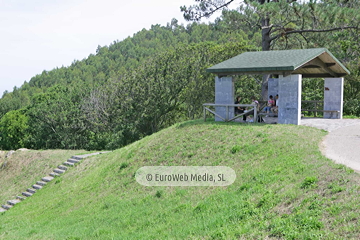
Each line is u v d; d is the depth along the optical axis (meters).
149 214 11.48
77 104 46.84
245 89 38.72
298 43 33.47
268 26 28.52
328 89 21.11
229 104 18.73
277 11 23.55
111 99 42.16
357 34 30.14
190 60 39.62
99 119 42.81
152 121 41.53
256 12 26.47
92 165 22.11
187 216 10.27
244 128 16.56
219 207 9.94
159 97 40.38
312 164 10.43
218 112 19.39
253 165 12.31
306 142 13.38
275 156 12.43
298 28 29.45
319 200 7.94
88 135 44.75
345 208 7.27
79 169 22.64
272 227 7.62
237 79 37.69
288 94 17.38
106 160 21.22
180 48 42.97
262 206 8.84
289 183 9.58
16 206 20.41
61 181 21.94
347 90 32.22
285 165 11.08
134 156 17.72
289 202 8.48
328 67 20.05
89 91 48.34
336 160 10.63
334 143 13.30
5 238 13.57
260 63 17.98
